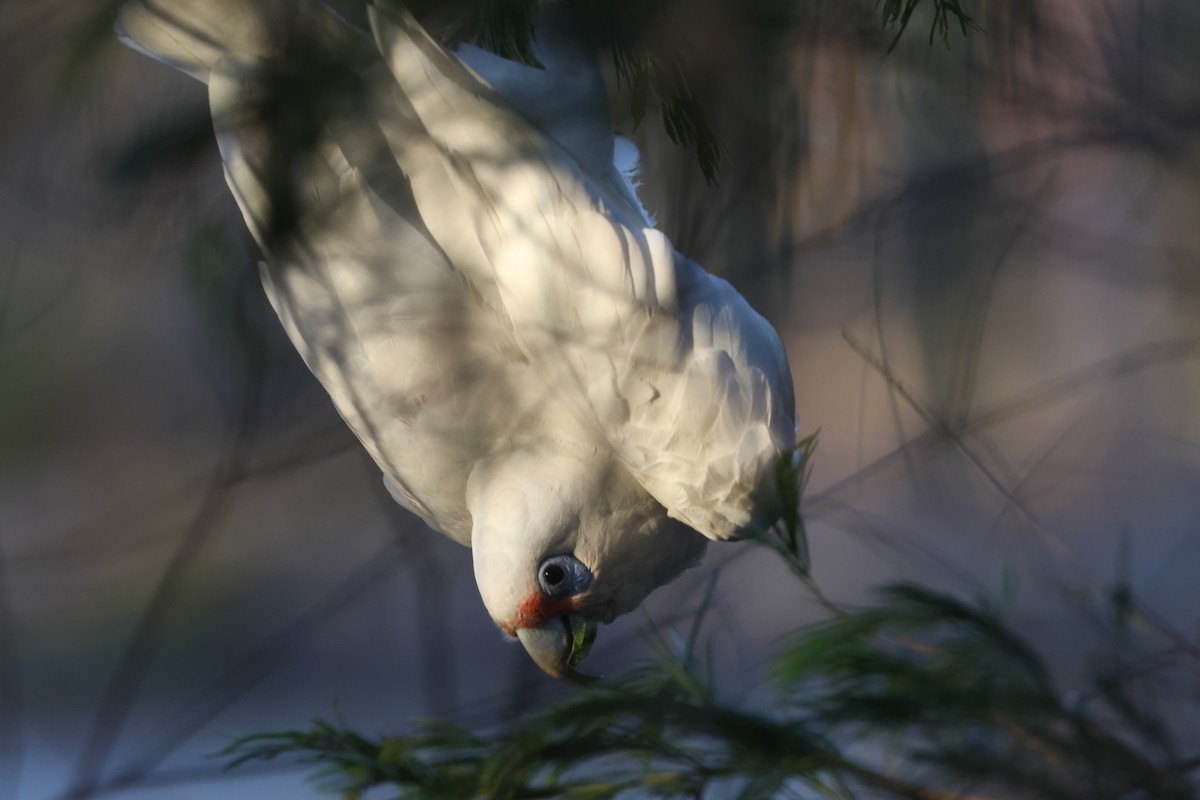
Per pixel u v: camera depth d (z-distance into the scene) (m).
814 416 9.69
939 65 5.40
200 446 9.93
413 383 6.09
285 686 15.34
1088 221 7.41
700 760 4.11
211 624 16.50
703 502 5.75
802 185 4.63
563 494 6.29
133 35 4.48
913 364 6.12
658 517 6.42
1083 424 8.90
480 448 6.32
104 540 7.93
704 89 3.87
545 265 5.41
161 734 11.87
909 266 5.96
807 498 5.85
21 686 15.64
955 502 6.33
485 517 6.41
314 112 3.77
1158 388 8.80
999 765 3.77
